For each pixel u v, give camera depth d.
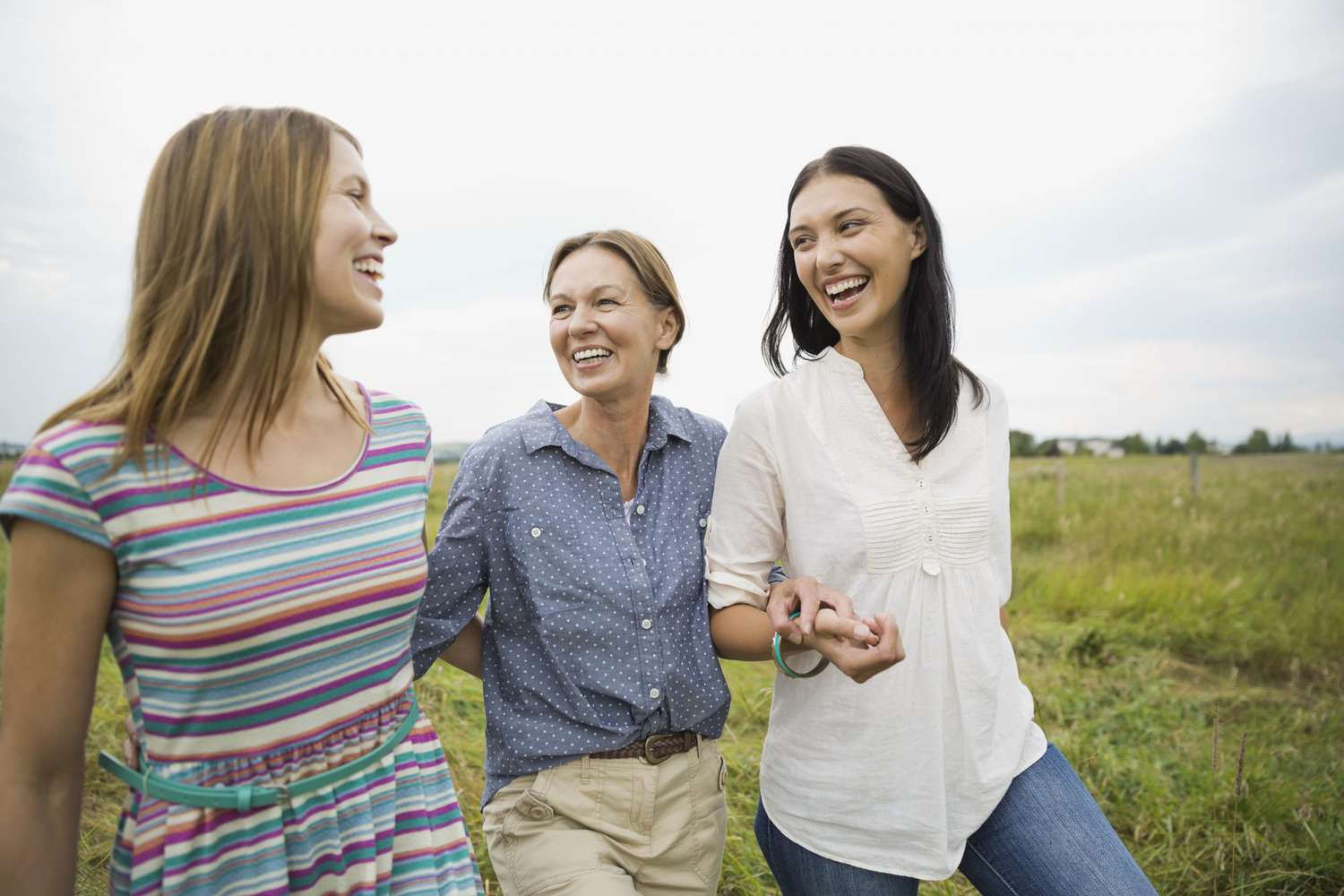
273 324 1.38
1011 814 1.95
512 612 2.11
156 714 1.32
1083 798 1.98
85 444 1.26
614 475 2.12
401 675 1.60
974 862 2.00
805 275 2.04
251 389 1.40
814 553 1.98
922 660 1.92
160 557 1.29
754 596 2.09
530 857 2.01
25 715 1.28
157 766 1.34
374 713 1.52
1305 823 3.42
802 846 2.00
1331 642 6.15
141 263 1.39
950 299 2.02
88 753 3.62
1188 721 4.71
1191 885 3.18
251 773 1.38
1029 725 2.03
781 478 2.02
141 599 1.30
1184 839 3.48
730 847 3.25
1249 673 5.81
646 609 2.05
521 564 2.07
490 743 2.15
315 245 1.41
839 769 1.95
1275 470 14.03
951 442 2.01
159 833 1.33
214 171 1.37
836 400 2.00
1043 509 10.59
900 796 1.92
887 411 2.07
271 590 1.36
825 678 1.96
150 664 1.32
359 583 1.45
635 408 2.18
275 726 1.39
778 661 1.94
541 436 2.11
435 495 9.88
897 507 1.93
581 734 2.04
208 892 1.34
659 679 2.04
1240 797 3.52
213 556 1.32
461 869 1.58
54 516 1.23
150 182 1.41
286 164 1.39
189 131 1.41
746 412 2.05
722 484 2.09
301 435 1.49
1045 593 7.01
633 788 2.04
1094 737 4.36
